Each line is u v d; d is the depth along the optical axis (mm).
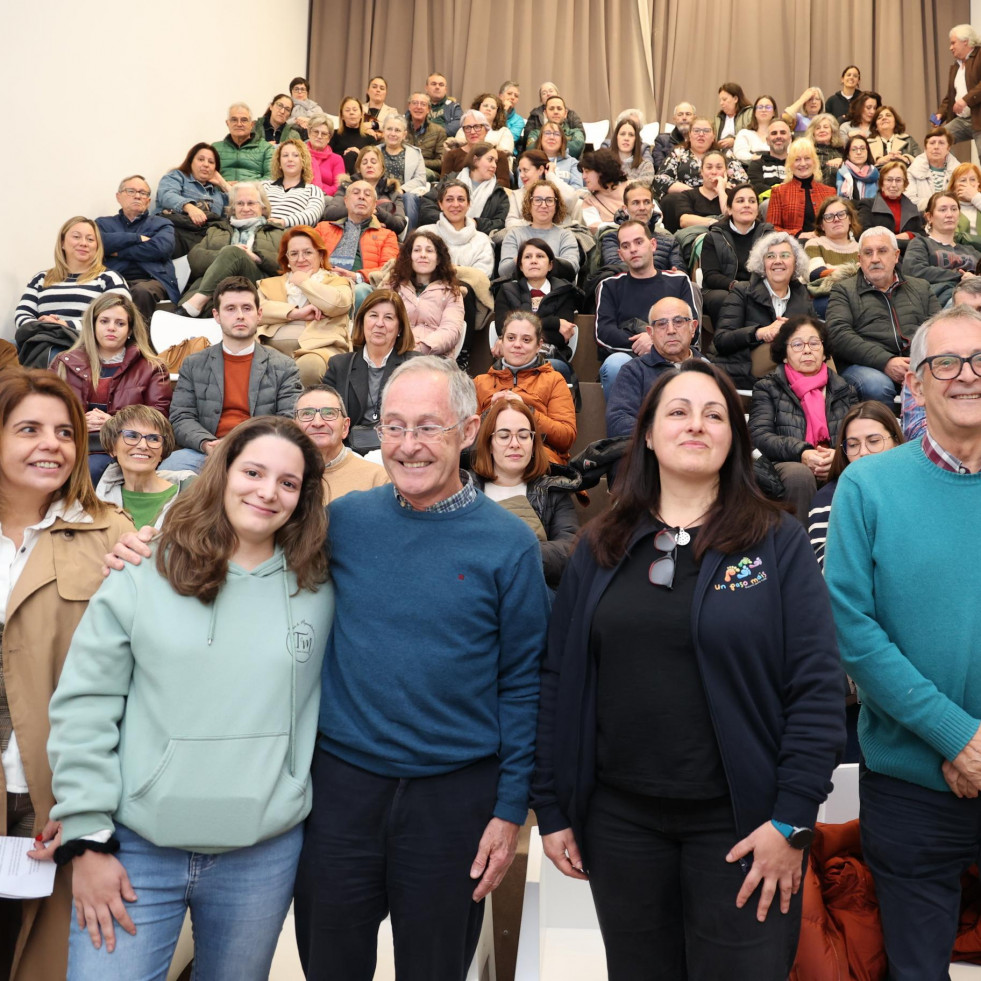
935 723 1541
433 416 1596
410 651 1571
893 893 1648
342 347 4477
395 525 1656
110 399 3795
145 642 1519
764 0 9062
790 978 1742
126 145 5996
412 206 6301
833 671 1452
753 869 1396
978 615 1586
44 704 1638
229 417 3787
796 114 8422
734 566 1494
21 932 1623
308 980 1594
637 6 9102
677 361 3734
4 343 3920
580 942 2006
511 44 9047
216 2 7199
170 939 1525
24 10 4957
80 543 1743
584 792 1527
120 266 5312
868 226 6133
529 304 4695
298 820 1550
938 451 1665
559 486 2963
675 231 6328
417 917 1545
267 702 1528
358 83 9078
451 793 1571
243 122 6836
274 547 1644
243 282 3803
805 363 3809
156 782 1471
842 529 1698
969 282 3174
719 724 1432
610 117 9094
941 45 9062
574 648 1562
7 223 4840
